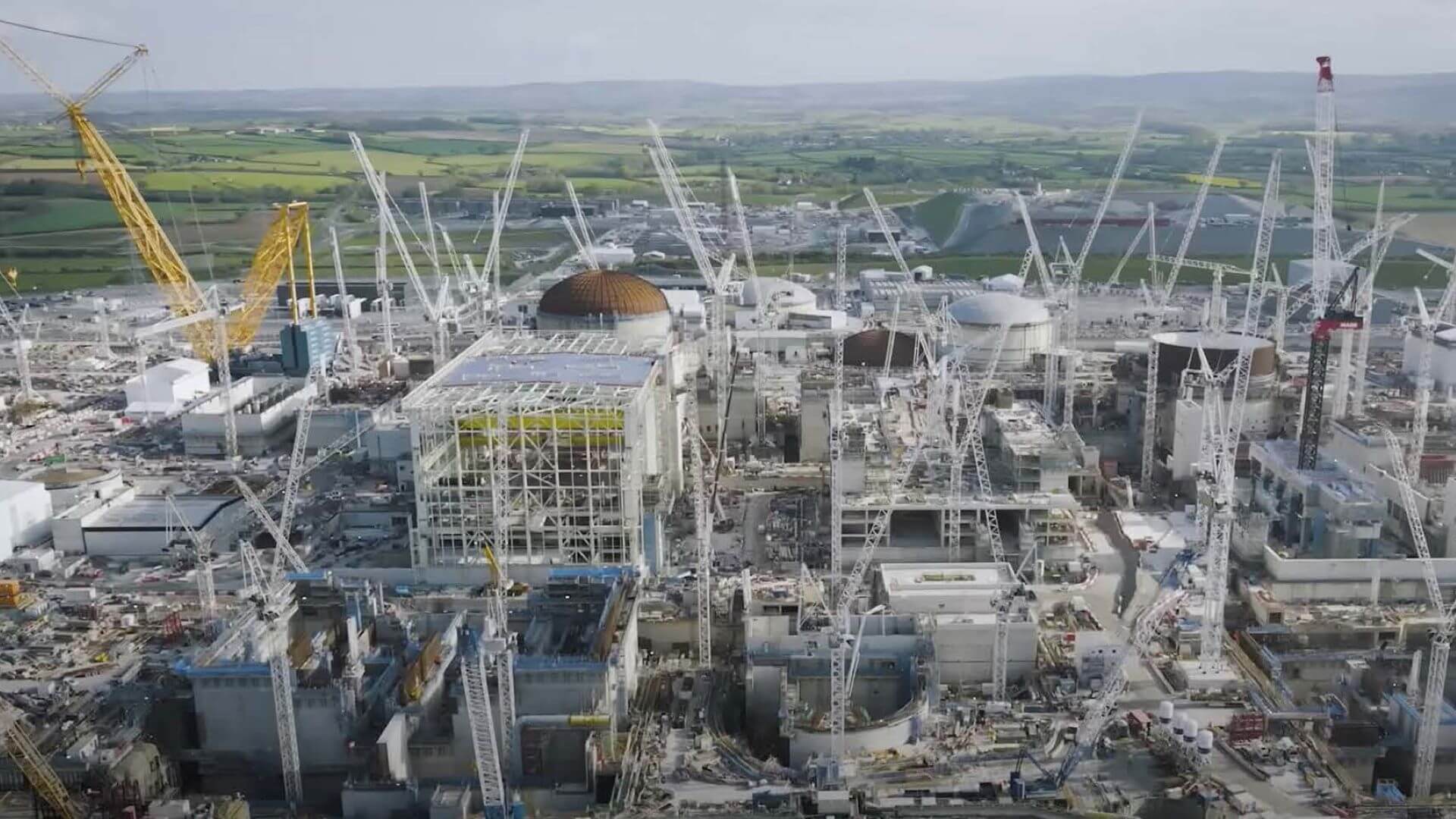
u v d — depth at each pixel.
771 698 169.50
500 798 137.00
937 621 177.00
